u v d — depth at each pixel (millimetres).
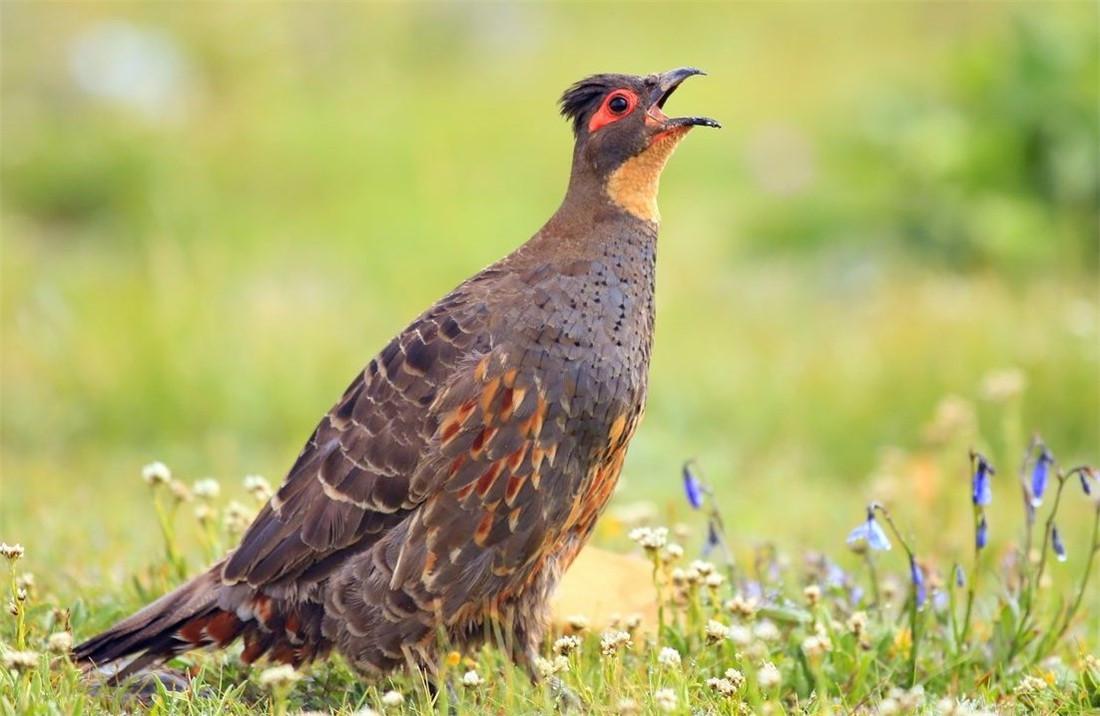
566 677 6984
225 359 14414
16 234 20422
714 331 15891
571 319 6938
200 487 8133
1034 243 17938
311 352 14664
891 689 6859
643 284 7258
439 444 6746
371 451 6824
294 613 6945
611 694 6594
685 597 7621
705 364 14672
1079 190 18531
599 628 7734
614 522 9609
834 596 8125
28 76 24531
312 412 14094
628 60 26766
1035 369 13664
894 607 8555
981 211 18422
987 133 19078
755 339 15469
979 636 7820
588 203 7332
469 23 28031
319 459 6961
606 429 6992
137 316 14938
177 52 25969
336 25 27688
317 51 27125
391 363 6969
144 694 6930
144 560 8828
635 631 7395
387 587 6805
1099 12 20391
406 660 6957
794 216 19562
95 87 24469
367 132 24438
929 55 25531
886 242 18703
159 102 24641
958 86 19922
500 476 6770
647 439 12945
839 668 7219
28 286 16938
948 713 6418
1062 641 7961
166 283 15766
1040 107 18938
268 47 26766
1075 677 7281
